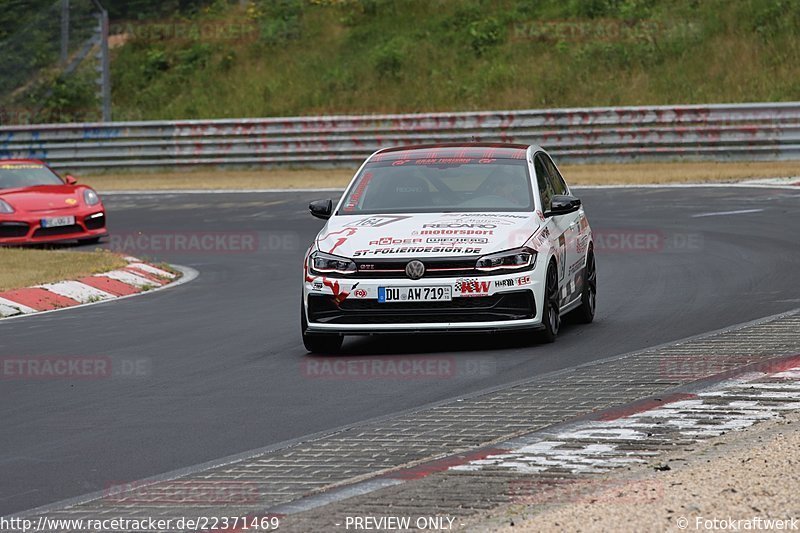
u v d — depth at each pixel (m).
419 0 151.25
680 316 38.59
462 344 34.84
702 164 103.25
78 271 54.88
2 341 39.44
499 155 37.44
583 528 16.33
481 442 22.75
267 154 116.12
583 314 38.19
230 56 147.62
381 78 137.38
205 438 24.41
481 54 137.88
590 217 72.31
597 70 131.12
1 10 155.00
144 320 43.38
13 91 144.25
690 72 128.12
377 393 28.36
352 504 18.67
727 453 20.28
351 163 114.31
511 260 32.72
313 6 156.50
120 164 119.06
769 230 62.44
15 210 67.56
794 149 102.94
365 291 32.56
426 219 34.56
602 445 21.61
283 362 33.19
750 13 135.00
